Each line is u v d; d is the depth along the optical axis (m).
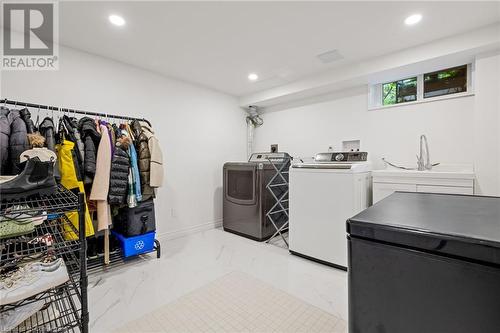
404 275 0.42
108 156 2.12
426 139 2.63
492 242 0.35
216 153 3.85
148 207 2.50
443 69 2.57
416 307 0.41
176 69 2.99
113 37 2.22
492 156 2.10
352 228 0.49
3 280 0.92
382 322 0.45
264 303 1.79
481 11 1.84
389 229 0.44
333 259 2.38
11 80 2.08
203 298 1.86
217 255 2.71
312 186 2.54
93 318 1.61
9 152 1.65
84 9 1.80
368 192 2.54
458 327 0.38
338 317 1.64
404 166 2.79
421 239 0.41
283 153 3.59
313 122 3.61
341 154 3.00
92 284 2.06
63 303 1.10
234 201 3.49
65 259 1.28
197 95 3.57
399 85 2.92
